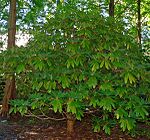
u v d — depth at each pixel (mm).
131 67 3658
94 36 4328
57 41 4484
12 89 7375
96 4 10945
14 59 4086
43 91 4383
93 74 3791
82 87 3760
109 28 4613
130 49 4574
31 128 5887
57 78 3891
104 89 3668
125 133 5215
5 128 5992
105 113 4277
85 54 4031
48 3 9172
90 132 5199
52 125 5965
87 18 4523
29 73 4316
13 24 7551
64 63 4152
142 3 12352
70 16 4625
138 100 3617
